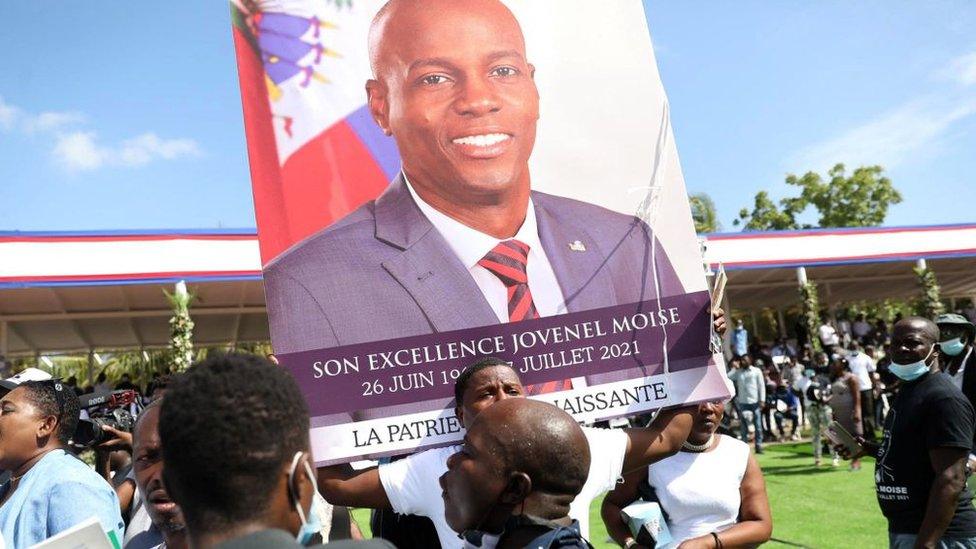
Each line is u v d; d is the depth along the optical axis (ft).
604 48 8.15
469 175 7.90
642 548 9.98
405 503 8.02
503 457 5.49
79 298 54.75
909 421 11.66
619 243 7.95
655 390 7.83
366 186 7.84
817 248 67.41
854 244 68.18
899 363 11.89
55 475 9.09
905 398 11.92
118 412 12.89
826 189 130.82
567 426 5.66
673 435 8.27
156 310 60.80
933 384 11.55
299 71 7.91
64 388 9.85
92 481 9.20
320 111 7.88
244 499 3.99
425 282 7.79
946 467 11.10
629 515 9.84
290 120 7.84
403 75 7.96
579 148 8.02
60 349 78.07
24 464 9.38
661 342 7.89
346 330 7.64
